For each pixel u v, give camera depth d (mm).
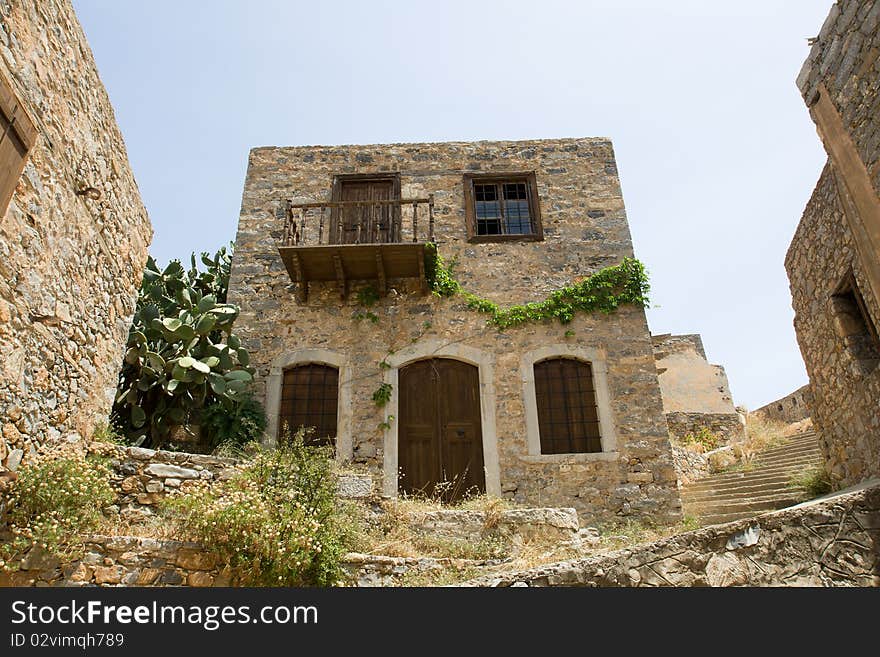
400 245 10266
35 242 5246
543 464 9531
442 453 9820
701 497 9992
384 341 10555
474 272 11117
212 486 6441
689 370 17250
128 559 5066
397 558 5980
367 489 7348
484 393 10102
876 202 4699
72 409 6078
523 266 11156
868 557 4184
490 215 11859
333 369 10500
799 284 9047
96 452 6332
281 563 5121
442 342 10516
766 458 12102
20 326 5086
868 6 4699
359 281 11078
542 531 7125
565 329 10562
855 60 4902
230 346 9836
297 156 12227
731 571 4117
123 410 9336
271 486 6293
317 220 11570
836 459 8234
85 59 6094
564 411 10023
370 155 12227
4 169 4625
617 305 10703
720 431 15625
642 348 10367
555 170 12055
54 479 5223
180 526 5586
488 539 6977
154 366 8977
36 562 4887
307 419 10102
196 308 9742
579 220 11570
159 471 6578
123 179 7148
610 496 9305
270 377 10305
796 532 4242
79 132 5996
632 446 9625
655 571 4109
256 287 11078
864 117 4816
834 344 7973
